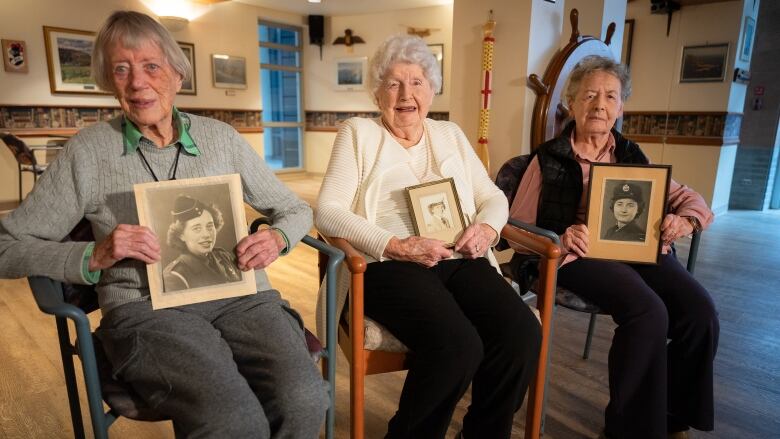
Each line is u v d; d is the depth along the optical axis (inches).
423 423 43.1
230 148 45.5
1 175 174.7
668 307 55.2
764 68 188.1
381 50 53.5
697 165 173.9
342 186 51.6
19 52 172.1
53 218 38.7
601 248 57.0
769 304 102.0
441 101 246.2
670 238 55.9
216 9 232.1
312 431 36.6
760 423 61.6
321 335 53.5
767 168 194.1
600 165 56.7
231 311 42.1
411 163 54.5
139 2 204.4
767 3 182.2
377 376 71.3
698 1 159.8
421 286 45.6
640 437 51.8
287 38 278.2
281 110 287.7
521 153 94.3
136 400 36.6
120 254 36.0
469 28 97.4
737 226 171.0
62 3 180.5
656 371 50.6
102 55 39.1
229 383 35.1
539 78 92.9
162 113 40.6
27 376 69.1
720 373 74.1
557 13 94.8
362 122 54.6
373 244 46.9
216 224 40.4
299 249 136.0
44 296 34.8
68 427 58.4
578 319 92.3
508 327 44.6
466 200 55.2
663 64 173.9
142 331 37.0
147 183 38.8
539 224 63.0
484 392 46.4
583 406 64.2
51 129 182.9
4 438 56.4
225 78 240.7
